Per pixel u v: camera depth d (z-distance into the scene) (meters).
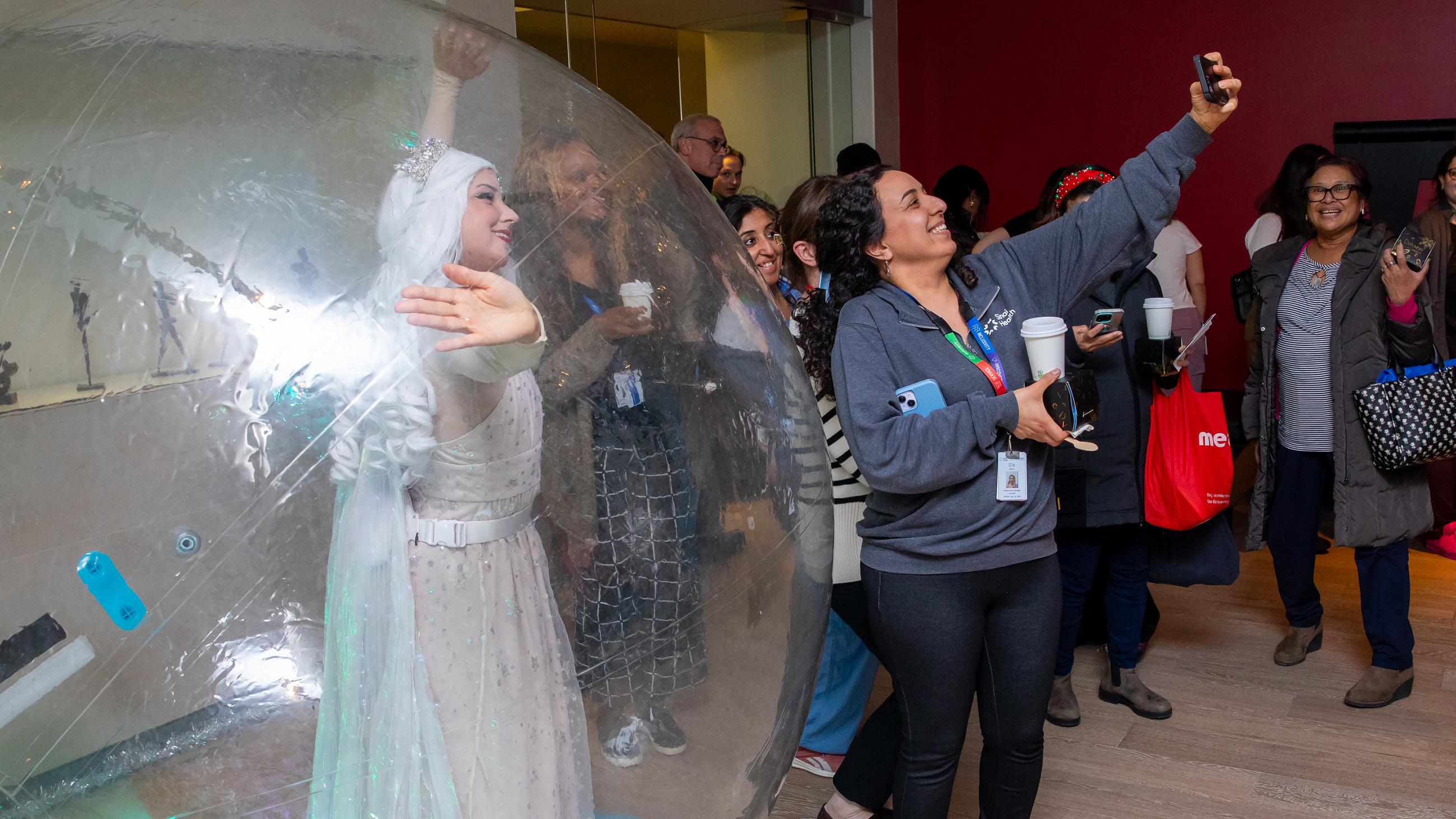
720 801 1.10
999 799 1.67
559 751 1.01
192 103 0.95
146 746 0.83
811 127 5.66
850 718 2.27
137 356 0.85
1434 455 2.36
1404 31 4.82
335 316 0.89
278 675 0.86
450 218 0.94
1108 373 2.32
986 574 1.51
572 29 4.31
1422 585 3.38
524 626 1.00
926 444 1.44
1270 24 5.10
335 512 0.88
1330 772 2.24
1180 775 2.26
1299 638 2.83
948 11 5.93
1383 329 2.47
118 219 0.88
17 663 0.81
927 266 1.58
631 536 1.02
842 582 1.85
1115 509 2.33
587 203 1.08
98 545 0.82
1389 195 4.64
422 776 0.92
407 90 1.06
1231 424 4.73
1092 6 5.54
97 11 1.05
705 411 1.08
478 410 0.93
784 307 2.17
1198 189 5.37
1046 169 5.84
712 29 5.52
